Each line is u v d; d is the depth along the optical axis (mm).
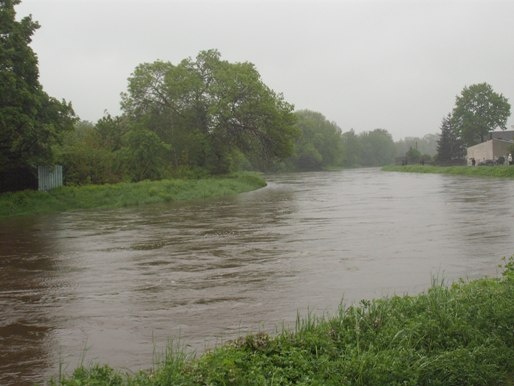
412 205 25281
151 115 51375
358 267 11180
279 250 13492
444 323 6234
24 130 25422
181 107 52344
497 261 11445
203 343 6762
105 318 7945
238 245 14430
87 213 25109
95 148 38500
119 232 17844
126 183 34656
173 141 49812
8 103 25516
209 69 54344
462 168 65250
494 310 6492
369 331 6117
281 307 8305
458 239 14523
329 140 136375
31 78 28000
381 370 5090
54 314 8211
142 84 50531
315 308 8195
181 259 12602
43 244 15414
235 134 53656
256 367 5207
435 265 11211
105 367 5242
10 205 25219
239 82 50906
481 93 92938
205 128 53281
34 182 29781
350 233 16266
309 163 124438
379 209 23844
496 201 25688
